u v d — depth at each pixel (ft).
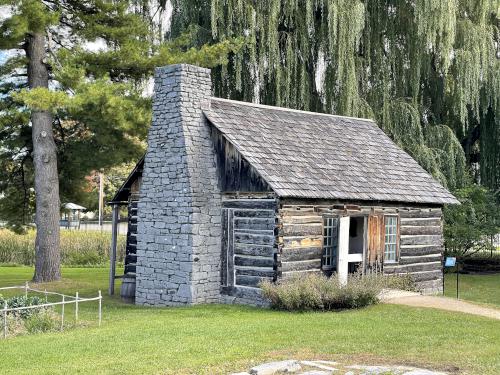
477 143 94.58
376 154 62.23
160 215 52.54
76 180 76.28
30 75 66.80
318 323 38.68
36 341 35.09
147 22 74.84
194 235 50.37
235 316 43.47
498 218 84.23
